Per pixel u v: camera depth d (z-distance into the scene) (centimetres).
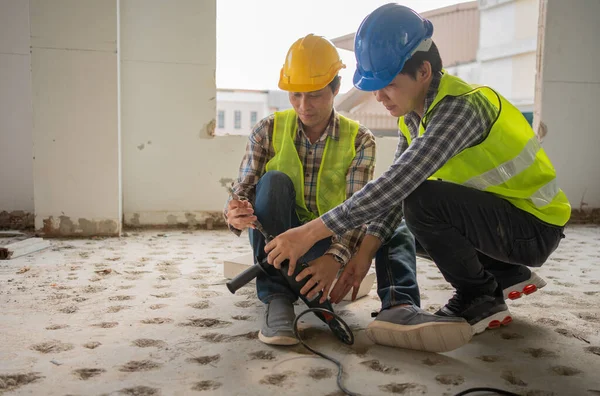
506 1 977
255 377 144
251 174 195
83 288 233
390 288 171
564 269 288
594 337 179
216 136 424
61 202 361
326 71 180
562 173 482
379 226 175
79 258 299
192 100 418
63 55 352
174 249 334
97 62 355
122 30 402
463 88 152
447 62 1066
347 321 193
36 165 356
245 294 228
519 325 190
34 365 149
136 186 415
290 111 199
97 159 362
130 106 409
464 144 147
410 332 158
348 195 190
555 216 168
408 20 151
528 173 162
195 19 412
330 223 146
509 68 986
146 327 183
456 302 175
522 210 164
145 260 297
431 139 143
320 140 195
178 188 422
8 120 405
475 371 150
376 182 143
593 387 140
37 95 352
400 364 154
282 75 186
